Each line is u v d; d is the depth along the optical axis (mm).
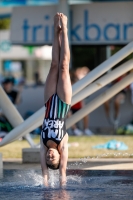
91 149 29625
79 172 20922
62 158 18578
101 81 22172
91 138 36562
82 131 41750
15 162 25391
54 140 18281
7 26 83750
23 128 21875
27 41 40375
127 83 23922
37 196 15586
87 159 25594
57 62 19328
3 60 79750
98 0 44906
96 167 22703
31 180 18969
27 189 16953
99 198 15117
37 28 40219
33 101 43781
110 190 16578
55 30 19438
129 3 38781
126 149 29344
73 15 39469
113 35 39031
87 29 39344
